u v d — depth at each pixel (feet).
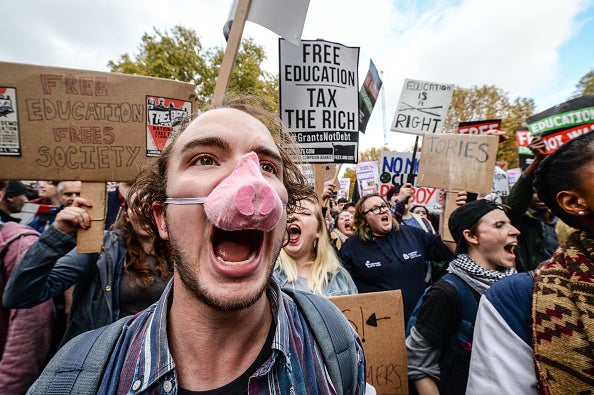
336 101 8.45
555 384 2.87
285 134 3.97
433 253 9.31
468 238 5.59
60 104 4.30
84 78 4.37
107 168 4.44
